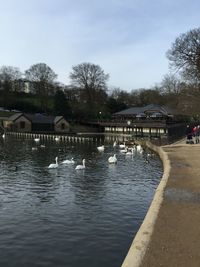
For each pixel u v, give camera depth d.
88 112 171.25
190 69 96.38
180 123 132.75
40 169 51.25
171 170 39.69
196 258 16.20
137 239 18.53
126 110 160.88
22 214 29.47
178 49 97.19
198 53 94.06
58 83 195.38
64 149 81.44
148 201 33.28
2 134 136.88
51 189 38.28
